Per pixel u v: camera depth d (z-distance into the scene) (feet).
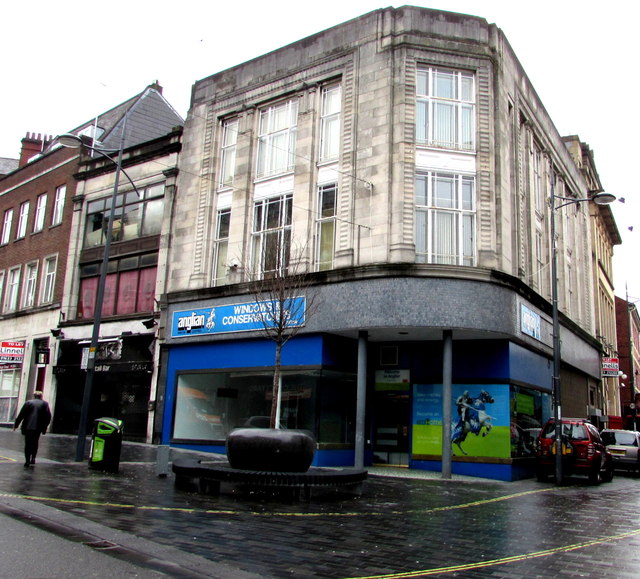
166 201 81.71
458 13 65.98
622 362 188.55
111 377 82.38
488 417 60.59
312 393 61.36
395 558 23.49
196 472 37.86
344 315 59.26
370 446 65.82
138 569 19.93
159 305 77.82
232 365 68.59
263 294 57.77
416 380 64.75
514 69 72.49
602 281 135.54
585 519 35.01
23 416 45.80
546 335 73.92
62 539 23.32
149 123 106.73
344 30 68.44
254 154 74.59
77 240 92.68
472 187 63.31
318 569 21.43
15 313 101.04
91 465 45.75
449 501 40.34
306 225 66.54
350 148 65.21
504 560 23.85
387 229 60.13
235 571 20.35
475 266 60.03
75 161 97.19
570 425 59.93
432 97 64.28
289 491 36.09
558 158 96.27
